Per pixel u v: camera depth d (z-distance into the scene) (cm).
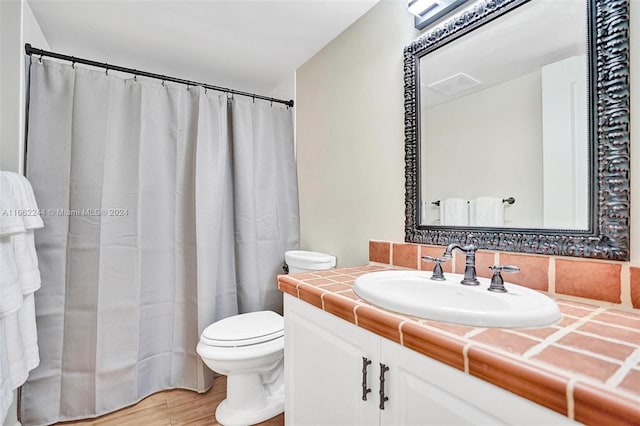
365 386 83
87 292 164
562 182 94
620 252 83
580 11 90
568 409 46
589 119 88
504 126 107
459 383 61
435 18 129
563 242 93
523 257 101
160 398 180
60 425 156
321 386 102
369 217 162
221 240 203
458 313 70
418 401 69
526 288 94
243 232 208
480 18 113
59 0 147
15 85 143
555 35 95
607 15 84
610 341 61
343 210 179
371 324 80
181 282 193
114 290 170
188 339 191
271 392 173
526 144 102
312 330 107
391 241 149
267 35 179
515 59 104
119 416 163
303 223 219
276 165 223
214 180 196
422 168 134
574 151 91
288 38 183
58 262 159
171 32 175
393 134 148
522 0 102
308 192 212
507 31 107
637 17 81
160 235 187
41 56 157
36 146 156
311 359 107
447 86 124
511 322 68
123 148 176
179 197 194
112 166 171
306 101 212
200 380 185
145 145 181
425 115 132
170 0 148
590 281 88
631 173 82
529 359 54
